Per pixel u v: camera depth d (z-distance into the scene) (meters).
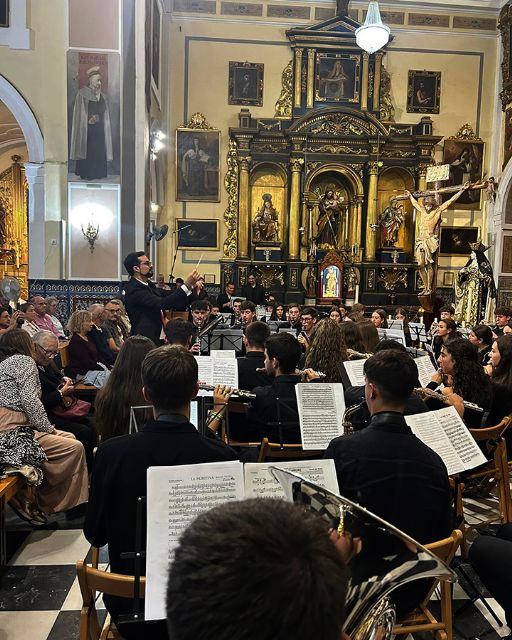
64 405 4.64
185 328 4.39
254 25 14.41
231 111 14.50
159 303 5.34
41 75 9.73
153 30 11.80
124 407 3.19
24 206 16.91
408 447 2.02
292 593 0.58
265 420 3.34
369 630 1.28
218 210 14.60
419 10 14.74
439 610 2.88
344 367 3.84
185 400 1.98
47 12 9.66
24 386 3.75
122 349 3.27
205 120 14.39
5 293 9.37
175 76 14.27
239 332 6.22
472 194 15.09
